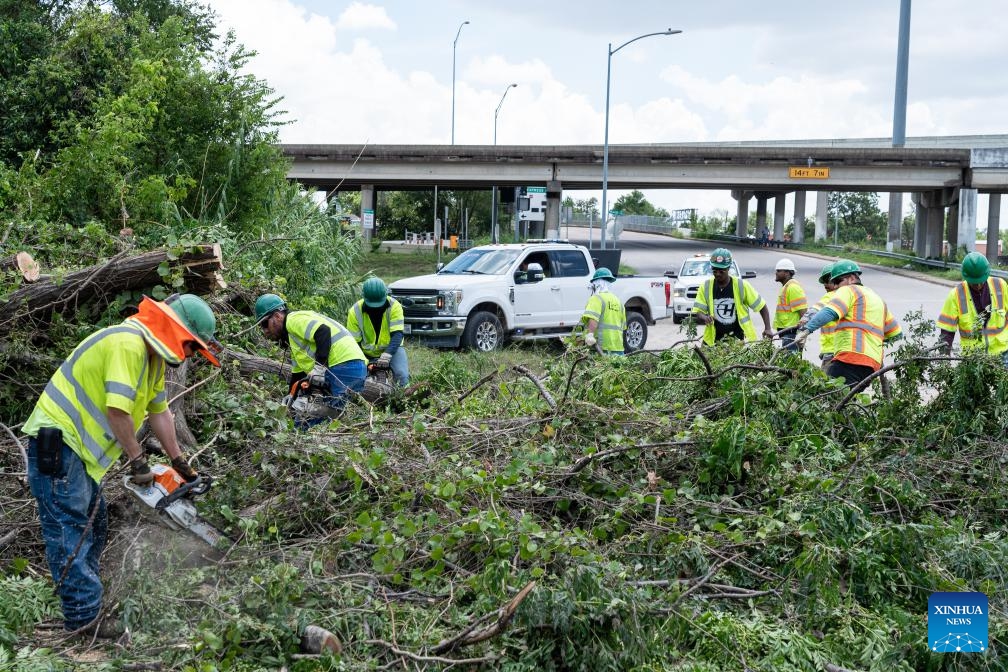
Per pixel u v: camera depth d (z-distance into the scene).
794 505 5.07
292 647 3.92
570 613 3.84
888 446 6.25
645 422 6.07
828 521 4.91
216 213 13.30
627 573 4.54
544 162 42.94
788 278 10.56
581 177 43.50
